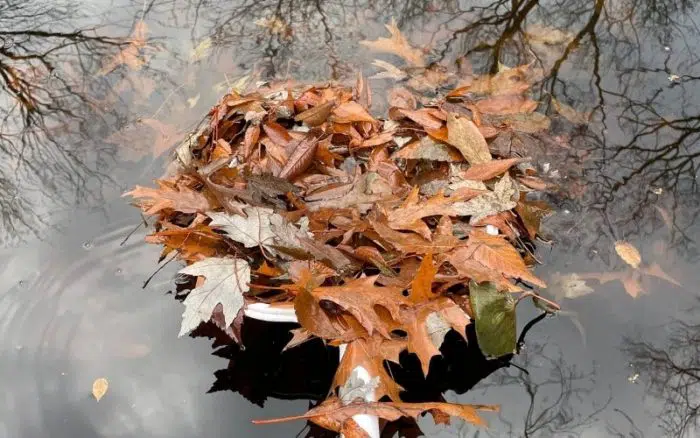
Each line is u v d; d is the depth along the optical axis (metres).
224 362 1.19
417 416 1.12
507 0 1.72
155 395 1.16
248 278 1.14
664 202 1.32
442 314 1.12
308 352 1.19
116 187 1.37
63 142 1.43
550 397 1.14
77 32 1.64
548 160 1.38
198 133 1.33
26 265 1.28
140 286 1.26
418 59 1.57
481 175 1.24
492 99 1.46
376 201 1.20
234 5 1.71
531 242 1.28
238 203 1.17
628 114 1.46
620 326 1.20
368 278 1.13
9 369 1.18
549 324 1.20
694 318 1.20
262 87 1.45
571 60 1.58
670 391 1.14
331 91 1.37
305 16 1.68
